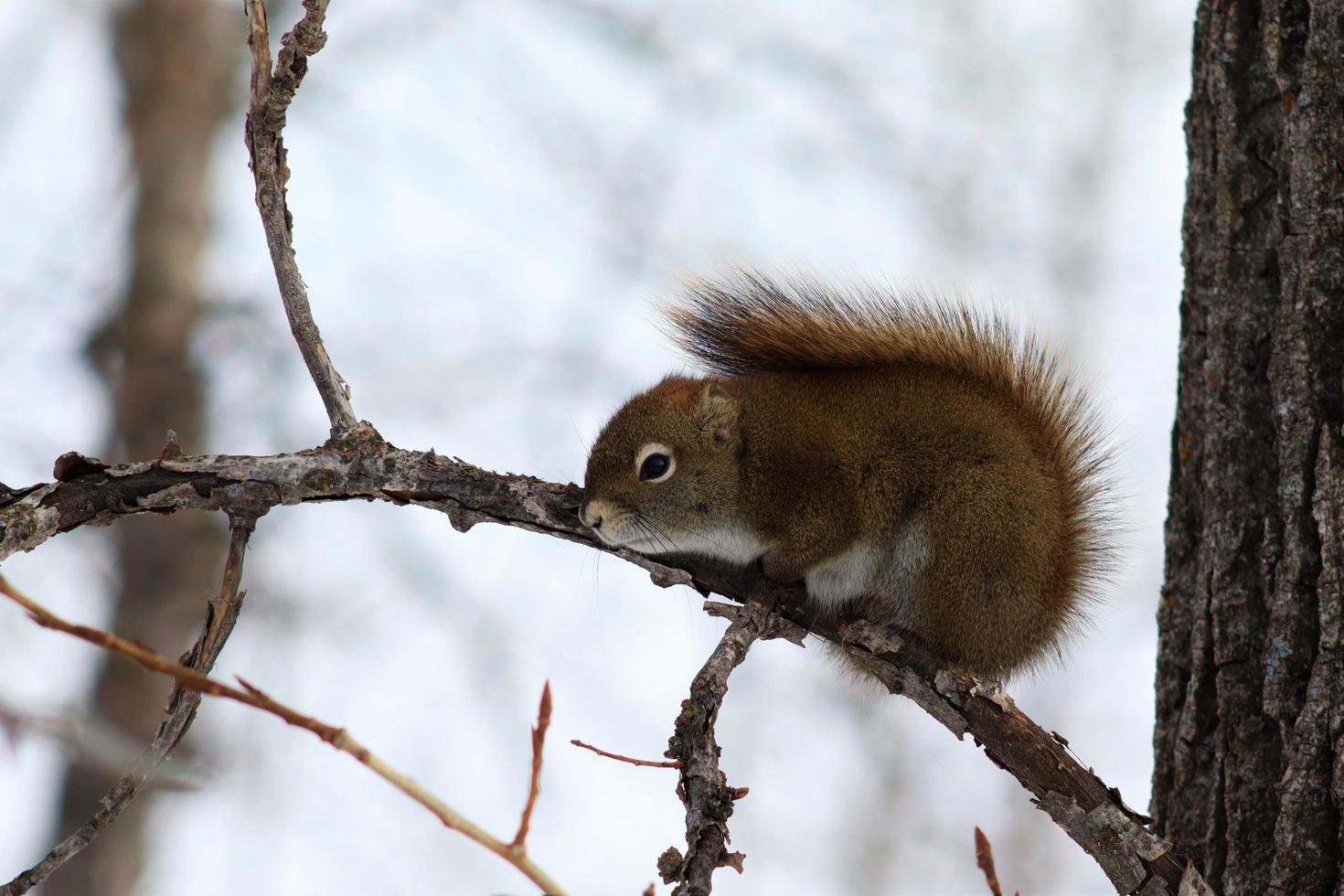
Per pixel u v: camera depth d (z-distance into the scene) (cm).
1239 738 965
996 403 1235
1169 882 916
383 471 973
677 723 864
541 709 628
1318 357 954
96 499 912
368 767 606
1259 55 1007
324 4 901
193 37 2244
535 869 611
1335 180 959
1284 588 952
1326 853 912
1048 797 952
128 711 2020
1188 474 1045
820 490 1227
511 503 1020
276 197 948
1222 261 1015
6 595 578
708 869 777
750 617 970
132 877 2038
